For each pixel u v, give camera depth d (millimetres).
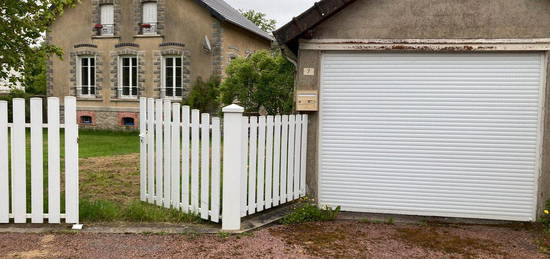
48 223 5773
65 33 22328
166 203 6473
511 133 6438
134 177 9047
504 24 6270
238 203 5676
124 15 21375
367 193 6840
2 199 5680
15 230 5516
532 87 6340
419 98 6613
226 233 5555
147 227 5742
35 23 8484
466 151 6559
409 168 6707
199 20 20156
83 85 22641
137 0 21078
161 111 6496
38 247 5016
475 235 5852
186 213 6137
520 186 6469
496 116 6457
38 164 5664
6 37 8133
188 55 20391
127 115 21547
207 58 20125
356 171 6840
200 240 5352
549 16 6168
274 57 13641
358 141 6801
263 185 6250
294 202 6859
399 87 6648
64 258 4730
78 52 22031
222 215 5730
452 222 6484
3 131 5625
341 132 6832
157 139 6570
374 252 5133
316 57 6766
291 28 6410
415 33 6484
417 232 5957
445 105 6562
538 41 6191
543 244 5492
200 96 19438
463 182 6602
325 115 6852
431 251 5207
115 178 8906
